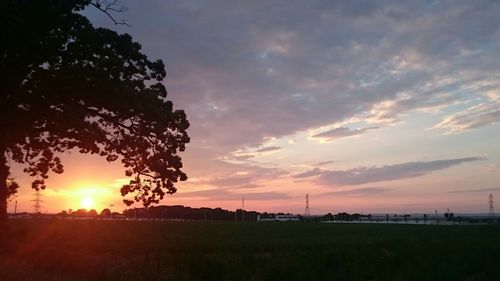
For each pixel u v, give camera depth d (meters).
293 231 63.22
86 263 22.58
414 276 21.86
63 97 30.19
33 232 41.44
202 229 65.56
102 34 30.61
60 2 29.31
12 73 29.02
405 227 75.25
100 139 31.89
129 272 20.95
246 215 121.06
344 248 31.64
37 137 34.16
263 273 23.06
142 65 32.31
